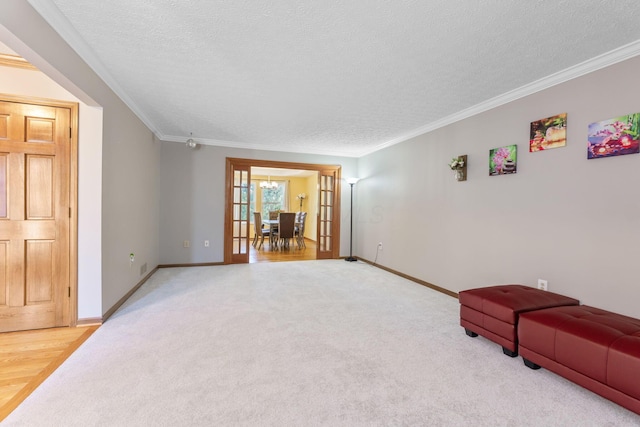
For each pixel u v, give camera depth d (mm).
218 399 1657
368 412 1574
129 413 1534
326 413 1561
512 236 3010
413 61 2398
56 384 1770
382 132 4566
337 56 2336
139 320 2783
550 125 2652
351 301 3459
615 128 2203
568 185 2516
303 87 2934
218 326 2668
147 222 4254
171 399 1649
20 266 2504
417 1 1701
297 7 1768
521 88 2869
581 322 1827
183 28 2000
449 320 2912
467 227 3555
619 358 1537
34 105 2500
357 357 2154
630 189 2131
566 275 2527
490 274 3250
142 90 3055
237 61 2439
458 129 3711
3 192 2457
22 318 2520
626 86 2148
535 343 1977
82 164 2607
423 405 1639
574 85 2475
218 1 1722
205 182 5332
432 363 2086
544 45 2141
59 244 2582
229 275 4656
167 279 4340
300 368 1994
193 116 3914
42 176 2535
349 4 1732
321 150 5957
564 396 1729
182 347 2262
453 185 3777
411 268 4543
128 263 3430
